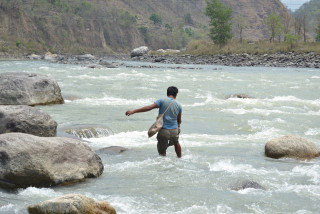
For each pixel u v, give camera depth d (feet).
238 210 16.37
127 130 34.76
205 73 96.68
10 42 318.45
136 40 500.74
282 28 223.30
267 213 16.11
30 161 19.01
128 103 49.49
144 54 234.99
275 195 18.24
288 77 87.10
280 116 42.57
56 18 406.62
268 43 214.07
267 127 36.96
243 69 119.34
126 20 499.92
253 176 21.13
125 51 472.85
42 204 14.98
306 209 16.62
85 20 446.60
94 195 18.03
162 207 16.56
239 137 32.96
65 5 457.68
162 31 563.89
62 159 20.17
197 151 27.09
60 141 20.86
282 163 24.89
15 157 18.90
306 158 26.35
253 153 27.35
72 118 38.32
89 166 20.99
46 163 19.40
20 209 15.80
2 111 26.53
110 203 16.90
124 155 25.90
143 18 595.06
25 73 48.32
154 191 18.66
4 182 18.84
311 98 58.44
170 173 21.65
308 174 21.88
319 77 86.84
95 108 45.01
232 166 23.24
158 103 25.00
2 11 333.42
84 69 100.63
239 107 48.32
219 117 41.16
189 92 59.41
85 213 14.71
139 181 20.30
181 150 27.22
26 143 19.49
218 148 28.30
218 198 17.75
